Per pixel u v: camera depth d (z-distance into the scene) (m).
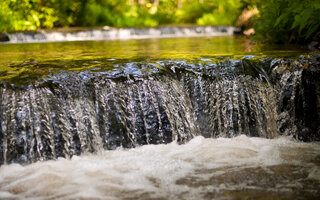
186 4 15.35
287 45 4.75
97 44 6.26
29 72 2.91
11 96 2.58
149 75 2.98
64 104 2.70
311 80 3.11
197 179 2.29
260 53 3.70
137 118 2.87
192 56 3.63
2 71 2.96
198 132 3.05
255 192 2.10
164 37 8.67
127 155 2.70
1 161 2.51
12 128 2.54
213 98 3.10
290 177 2.29
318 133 3.06
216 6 15.00
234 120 3.09
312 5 4.21
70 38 9.27
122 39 7.95
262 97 3.15
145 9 14.52
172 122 2.95
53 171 2.43
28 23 10.62
